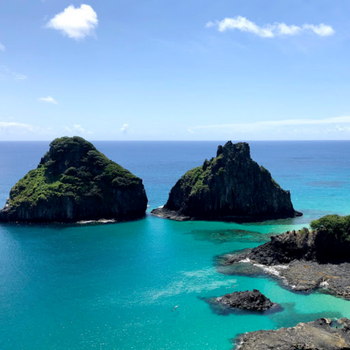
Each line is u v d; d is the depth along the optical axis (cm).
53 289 8988
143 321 7488
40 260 11062
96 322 7456
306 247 10581
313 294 8506
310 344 6394
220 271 10075
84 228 15125
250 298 8069
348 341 6444
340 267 9762
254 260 10719
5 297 8544
